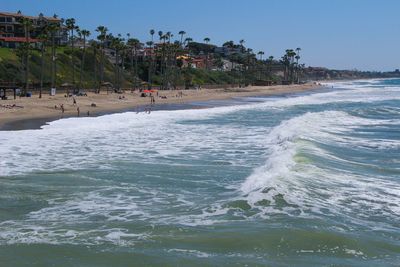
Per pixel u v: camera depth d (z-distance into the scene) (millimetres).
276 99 88125
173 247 10281
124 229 11695
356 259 9516
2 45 103875
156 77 130500
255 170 18172
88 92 82500
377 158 21297
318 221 11703
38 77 93438
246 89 127750
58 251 10211
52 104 58344
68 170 19547
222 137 29906
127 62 134875
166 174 18484
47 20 123062
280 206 13016
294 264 9219
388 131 32031
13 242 10828
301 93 118125
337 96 99875
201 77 148125
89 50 116438
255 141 27531
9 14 115812
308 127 31844
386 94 108250
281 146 23250
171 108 61406
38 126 37781
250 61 198250
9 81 77438
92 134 32250
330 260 9438
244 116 47656
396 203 13727
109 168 19859
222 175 18109
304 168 17609
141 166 20203
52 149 25359
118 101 70312
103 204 14352
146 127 36812
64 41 126562
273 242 10375
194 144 26812
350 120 39219
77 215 13211
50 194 15672
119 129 35344
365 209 13062
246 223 11656
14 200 14945
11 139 29609
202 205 13664
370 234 10961
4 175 18609
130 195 15375
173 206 13812
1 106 52375
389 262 9375
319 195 14258
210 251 10000
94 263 9531
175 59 135250
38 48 104312
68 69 105062
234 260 9461
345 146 24844
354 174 17391
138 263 9461
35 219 12859
